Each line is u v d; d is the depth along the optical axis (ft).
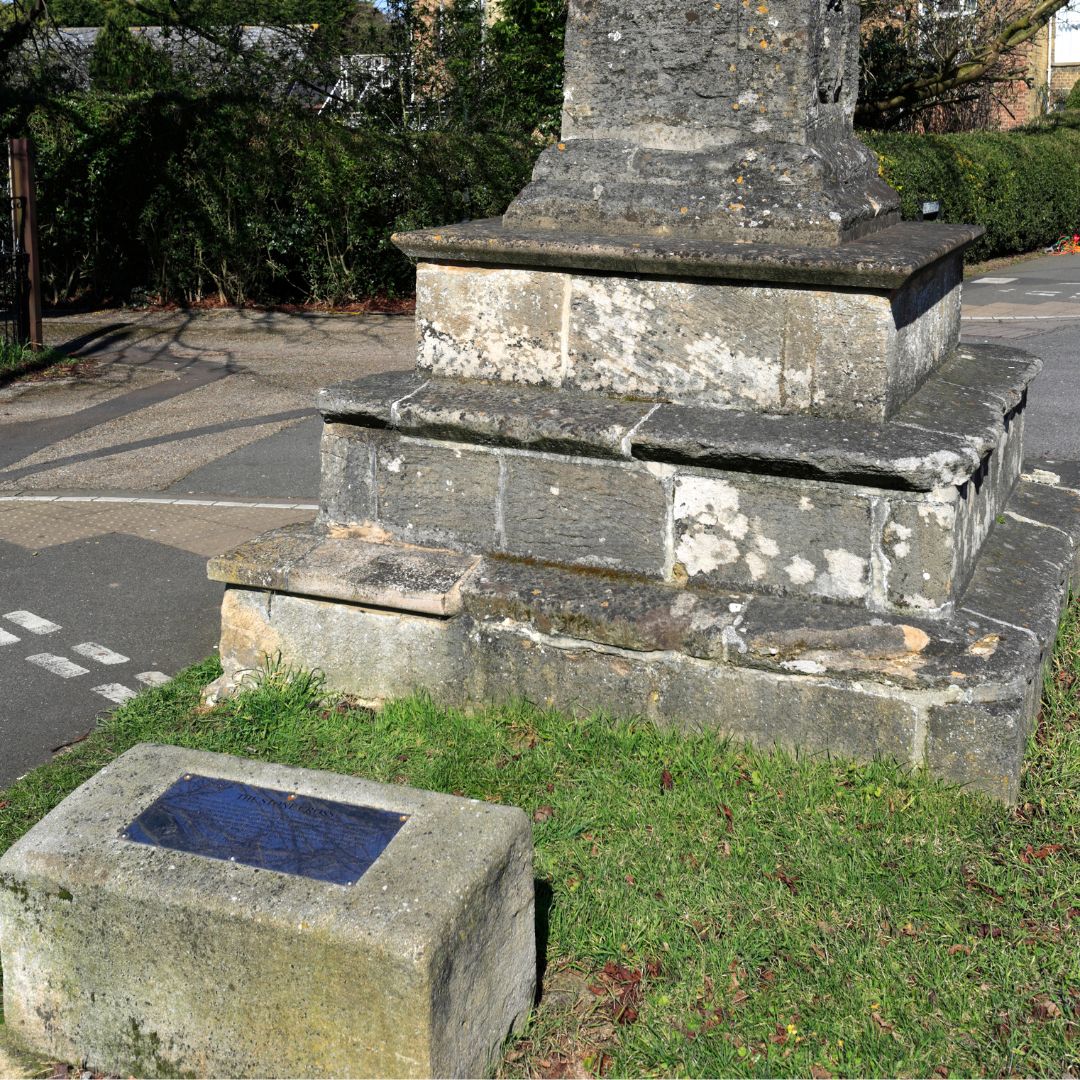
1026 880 10.77
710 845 11.33
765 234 13.25
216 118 49.19
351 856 8.54
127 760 9.85
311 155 49.14
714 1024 9.23
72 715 15.10
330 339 44.14
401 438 14.35
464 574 13.82
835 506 12.50
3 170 47.57
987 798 11.82
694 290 13.16
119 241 51.06
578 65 14.30
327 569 14.01
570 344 13.89
